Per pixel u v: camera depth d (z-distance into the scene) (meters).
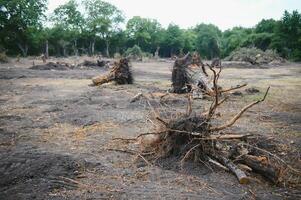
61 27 75.56
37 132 8.49
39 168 5.89
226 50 91.81
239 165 6.10
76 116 10.28
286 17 75.56
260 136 8.18
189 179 5.73
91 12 81.50
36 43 69.69
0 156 6.48
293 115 11.20
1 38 68.25
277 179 5.69
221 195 5.23
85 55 72.19
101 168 6.12
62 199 4.98
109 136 8.22
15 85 18.38
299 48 72.44
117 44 87.50
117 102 12.76
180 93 14.84
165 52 98.50
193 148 6.18
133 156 6.77
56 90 16.36
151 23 94.06
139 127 9.13
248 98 14.56
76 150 7.09
